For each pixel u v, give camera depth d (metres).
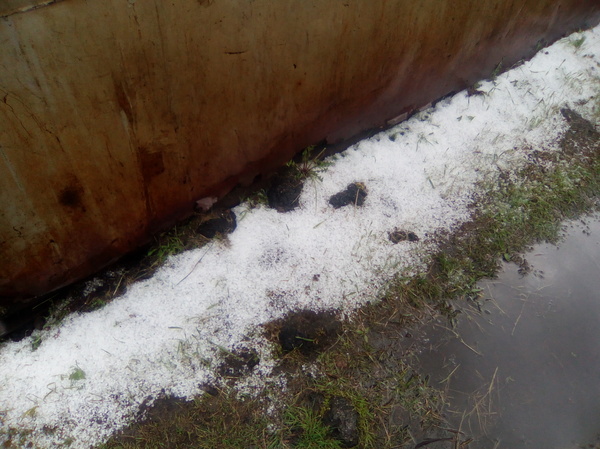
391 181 1.30
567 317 1.14
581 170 1.40
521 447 0.96
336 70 1.10
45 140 0.74
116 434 0.90
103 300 1.04
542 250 1.25
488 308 1.14
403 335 1.07
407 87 1.33
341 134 1.30
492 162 1.38
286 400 0.96
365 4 1.00
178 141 0.94
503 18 1.37
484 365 1.05
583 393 1.04
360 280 1.13
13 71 0.64
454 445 0.94
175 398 0.95
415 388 1.00
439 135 1.42
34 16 0.61
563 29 1.68
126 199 0.95
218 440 0.91
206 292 1.07
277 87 1.02
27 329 1.01
